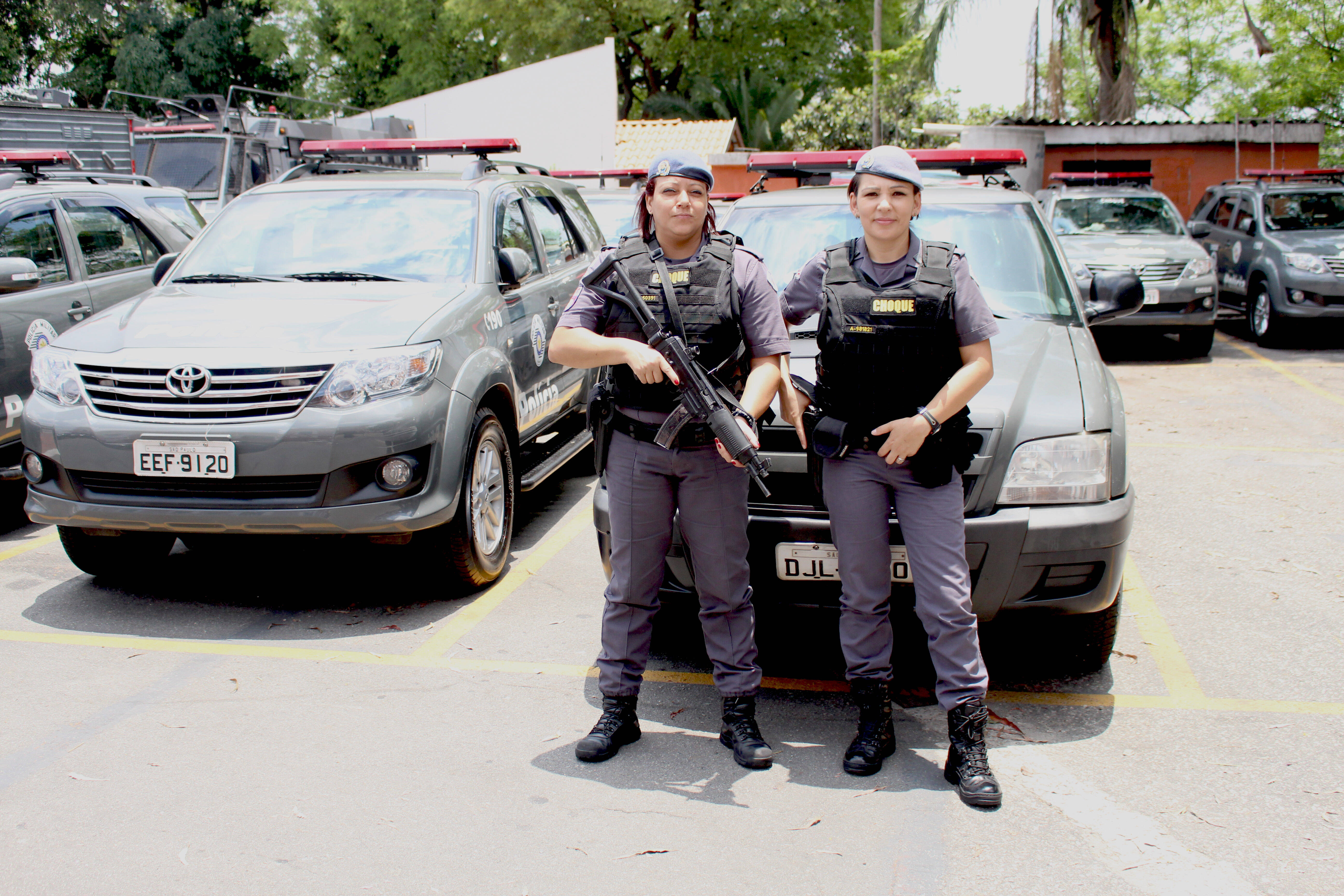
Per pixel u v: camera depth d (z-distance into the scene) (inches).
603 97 867.4
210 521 157.0
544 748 127.1
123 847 106.0
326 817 111.5
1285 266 443.2
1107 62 779.4
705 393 110.8
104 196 261.4
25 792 116.4
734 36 1252.5
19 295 220.5
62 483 163.3
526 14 1163.3
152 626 166.4
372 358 159.0
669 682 147.3
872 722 121.8
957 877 101.0
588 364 114.8
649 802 114.7
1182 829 108.8
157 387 157.5
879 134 1027.9
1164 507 230.5
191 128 543.8
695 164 112.0
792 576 133.0
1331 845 105.5
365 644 159.0
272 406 155.3
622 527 121.5
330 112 1315.2
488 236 200.5
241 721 133.9
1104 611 140.4
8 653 155.2
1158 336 496.7
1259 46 831.1
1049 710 136.9
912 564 116.8
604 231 398.9
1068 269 185.0
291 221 205.6
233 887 99.5
